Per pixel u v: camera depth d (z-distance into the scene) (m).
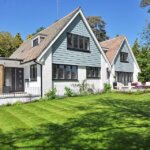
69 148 6.88
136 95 21.41
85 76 23.75
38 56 19.47
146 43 19.86
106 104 15.50
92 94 22.55
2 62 21.52
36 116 11.91
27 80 22.62
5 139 8.02
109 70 27.16
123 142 7.27
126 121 10.12
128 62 33.41
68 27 22.27
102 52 25.55
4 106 16.39
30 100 18.66
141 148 6.73
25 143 7.48
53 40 20.53
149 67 24.11
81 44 23.50
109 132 8.41
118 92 23.95
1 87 20.59
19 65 22.92
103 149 6.73
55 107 14.74
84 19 23.64
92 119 10.71
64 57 21.72
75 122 10.18
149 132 8.32
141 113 11.98
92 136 7.97
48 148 6.93
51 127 9.42
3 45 46.03
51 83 20.45
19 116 12.09
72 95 21.02
